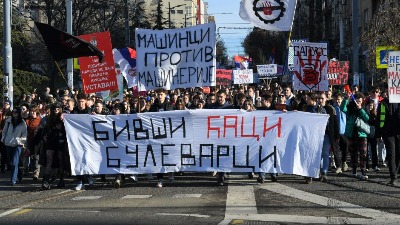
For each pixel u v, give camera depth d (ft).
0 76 83.51
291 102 52.80
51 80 143.23
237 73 101.81
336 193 36.58
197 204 33.01
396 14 90.43
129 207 32.58
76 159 41.55
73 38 46.93
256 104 59.88
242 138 41.14
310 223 27.55
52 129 42.11
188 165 41.47
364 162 43.78
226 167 41.16
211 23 43.75
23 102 57.88
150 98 62.90
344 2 167.94
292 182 42.04
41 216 30.40
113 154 41.70
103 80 50.57
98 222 28.35
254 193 36.78
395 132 40.91
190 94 67.72
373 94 51.13
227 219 28.60
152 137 41.52
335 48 182.91
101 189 41.14
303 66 51.24
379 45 91.25
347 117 45.06
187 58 44.27
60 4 159.02
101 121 41.60
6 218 30.07
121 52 65.67
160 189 39.86
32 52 166.61
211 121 41.27
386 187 39.40
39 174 49.57
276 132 40.93
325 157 42.55
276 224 27.48
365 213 29.89
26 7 155.43
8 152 46.01
